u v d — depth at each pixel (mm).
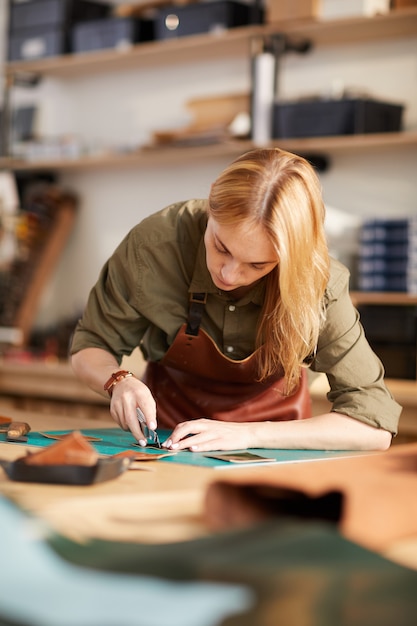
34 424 2178
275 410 2205
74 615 690
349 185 4359
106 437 1961
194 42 4551
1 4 5805
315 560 787
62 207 5316
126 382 1934
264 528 882
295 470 1167
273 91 4348
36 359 5008
